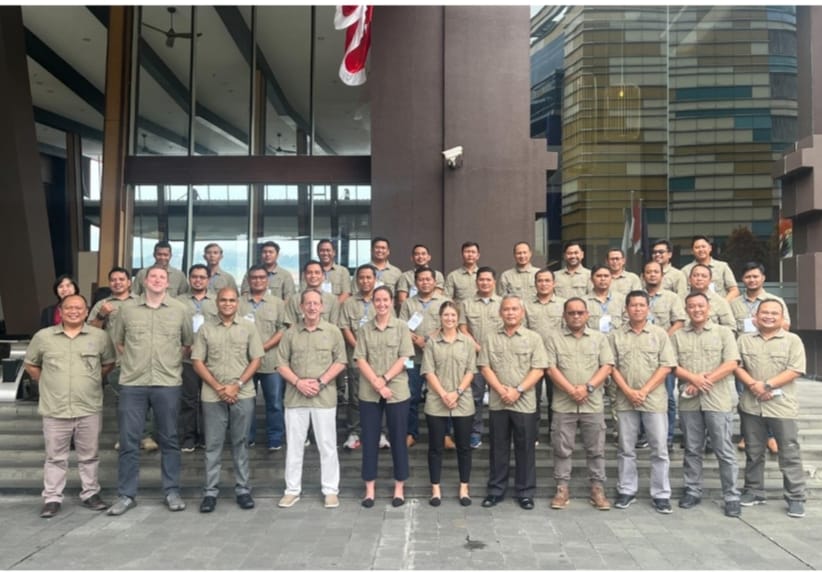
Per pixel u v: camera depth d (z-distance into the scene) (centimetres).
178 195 1104
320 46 1143
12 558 411
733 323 601
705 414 516
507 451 530
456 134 914
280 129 1136
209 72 1149
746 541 445
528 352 521
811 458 604
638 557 414
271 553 420
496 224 909
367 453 528
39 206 1191
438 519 491
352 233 1080
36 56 1370
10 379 738
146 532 462
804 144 977
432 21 929
